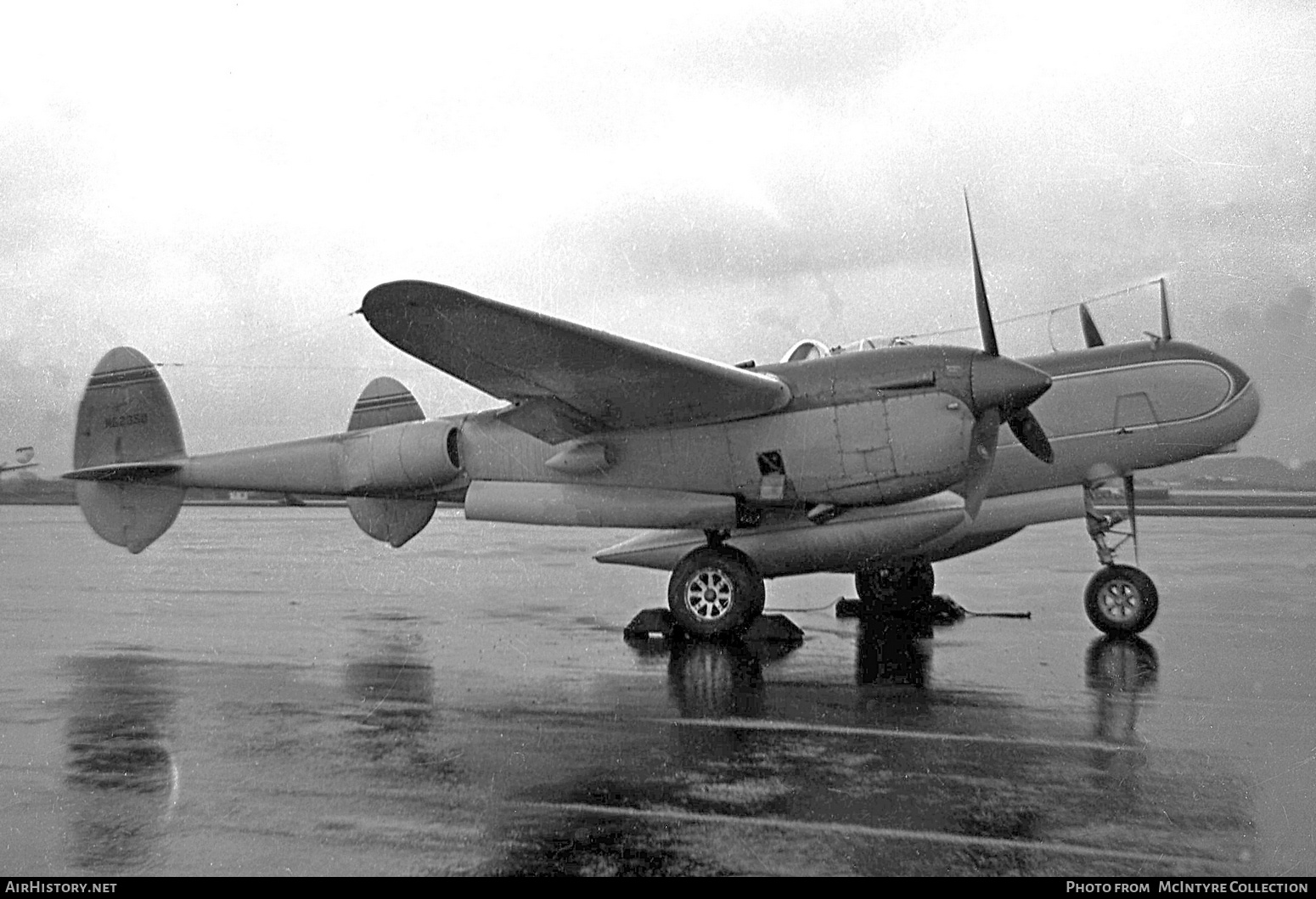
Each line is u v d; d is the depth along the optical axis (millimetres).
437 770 4680
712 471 8555
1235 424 8906
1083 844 3709
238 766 4777
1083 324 9953
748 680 6703
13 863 3639
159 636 8812
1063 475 9203
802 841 3748
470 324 7309
